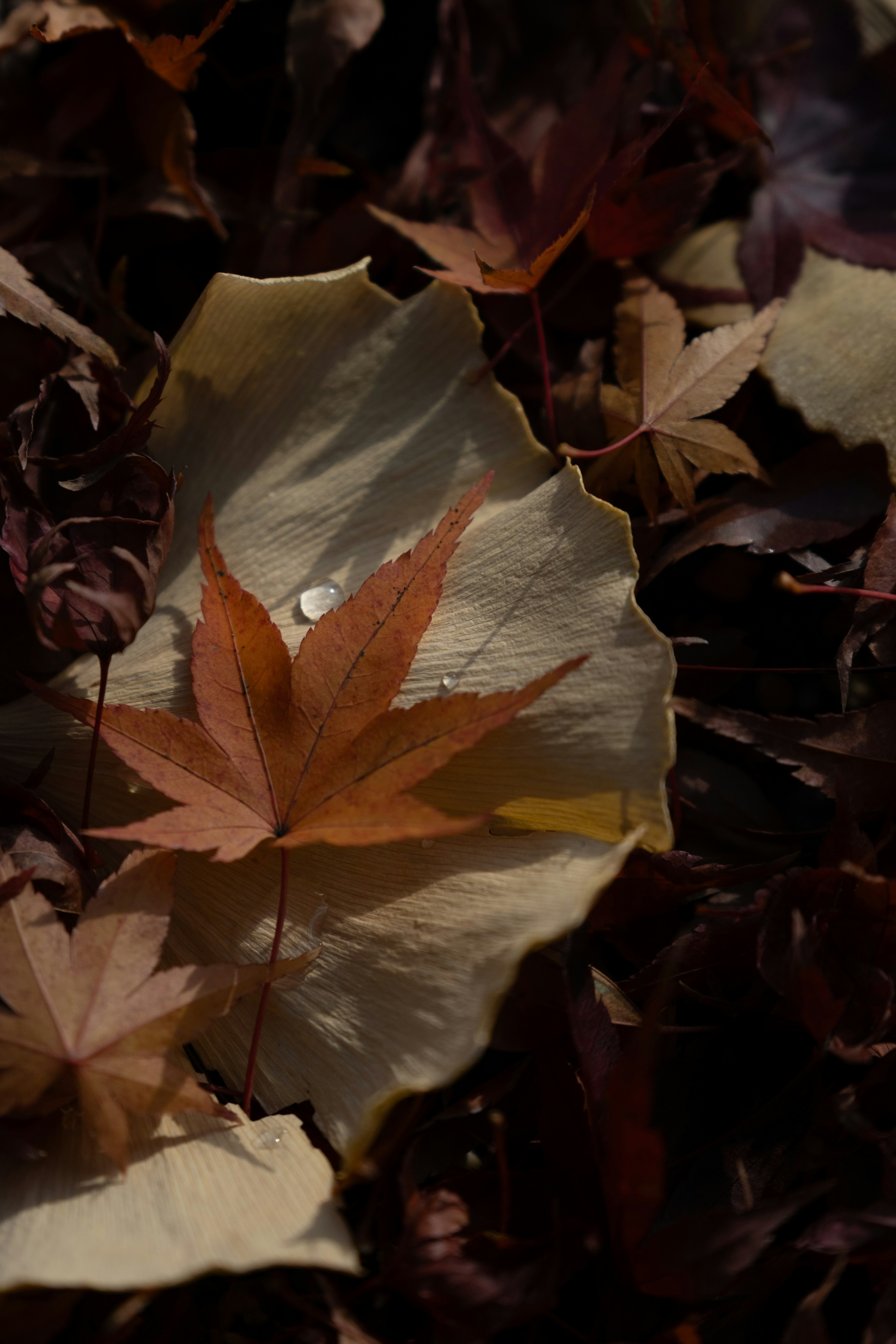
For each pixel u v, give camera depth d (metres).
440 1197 0.29
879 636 0.32
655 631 0.29
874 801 0.31
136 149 0.35
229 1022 0.30
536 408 0.34
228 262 0.35
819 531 0.32
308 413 0.32
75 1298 0.28
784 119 0.35
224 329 0.32
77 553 0.30
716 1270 0.28
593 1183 0.29
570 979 0.30
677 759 0.32
